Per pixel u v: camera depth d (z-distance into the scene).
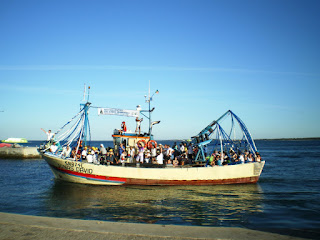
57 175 20.12
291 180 23.14
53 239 6.05
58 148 20.14
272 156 55.88
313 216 11.66
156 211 12.41
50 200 14.58
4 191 17.23
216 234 6.49
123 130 20.73
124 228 6.83
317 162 40.66
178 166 18.98
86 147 19.58
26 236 6.22
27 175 25.55
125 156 19.44
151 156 19.86
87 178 18.66
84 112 19.53
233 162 20.25
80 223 7.19
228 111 20.61
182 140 21.30
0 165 35.53
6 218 7.58
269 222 10.66
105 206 13.27
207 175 19.11
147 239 6.09
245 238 6.23
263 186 19.70
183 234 6.44
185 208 13.06
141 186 18.36
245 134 21.02
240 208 13.19
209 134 20.25
